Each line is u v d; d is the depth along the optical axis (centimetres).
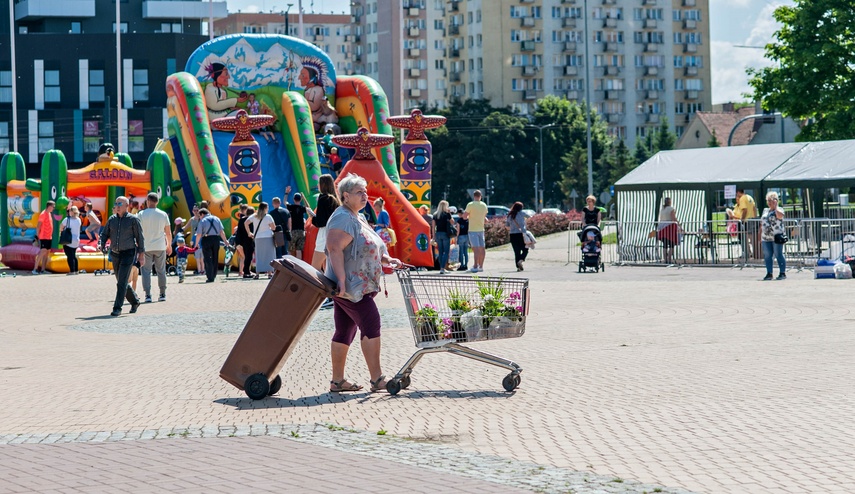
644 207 3612
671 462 736
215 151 3672
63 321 1883
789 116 5288
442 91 15312
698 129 13588
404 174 3428
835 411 910
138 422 930
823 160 3325
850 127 4953
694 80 14962
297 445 817
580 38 14350
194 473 724
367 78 3981
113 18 10306
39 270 3428
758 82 5306
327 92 3975
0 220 3806
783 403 953
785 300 1994
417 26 15175
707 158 3572
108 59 8850
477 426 885
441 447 802
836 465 718
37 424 923
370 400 1036
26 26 10419
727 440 805
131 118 8769
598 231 3047
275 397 1066
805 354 1267
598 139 11206
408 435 855
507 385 1064
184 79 3741
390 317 1819
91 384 1157
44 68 8800
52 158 3594
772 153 3450
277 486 682
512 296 1100
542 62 14188
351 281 1065
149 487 686
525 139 10781
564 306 1981
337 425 900
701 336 1477
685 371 1159
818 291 2177
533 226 5494
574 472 710
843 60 5072
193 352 1430
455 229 3319
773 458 742
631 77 14588
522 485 674
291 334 1052
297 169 3709
